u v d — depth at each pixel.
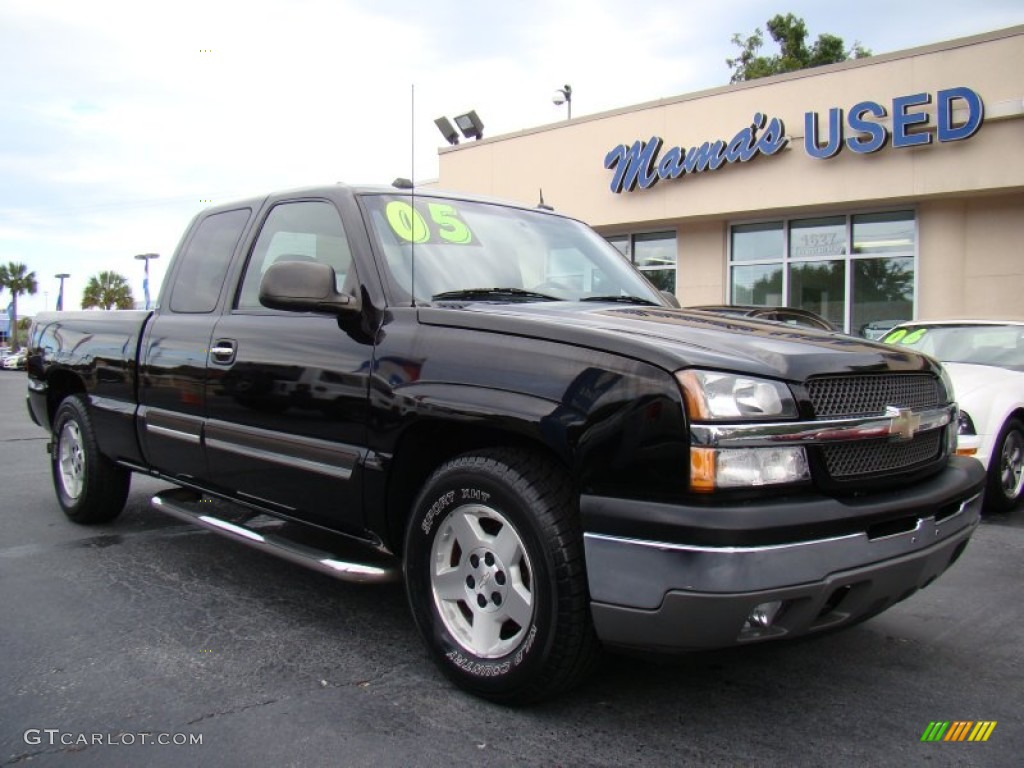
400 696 3.05
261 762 2.58
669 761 2.62
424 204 3.97
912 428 2.90
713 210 13.88
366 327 3.39
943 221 12.29
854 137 12.28
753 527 2.40
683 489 2.46
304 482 3.58
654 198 14.59
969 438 5.97
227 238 4.50
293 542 3.77
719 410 2.48
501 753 2.65
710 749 2.70
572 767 2.57
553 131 15.95
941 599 4.25
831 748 2.71
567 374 2.74
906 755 2.68
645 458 2.51
